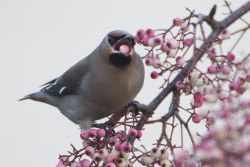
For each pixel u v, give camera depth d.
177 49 7.55
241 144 4.02
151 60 7.58
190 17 7.74
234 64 6.90
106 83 9.16
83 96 9.90
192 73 7.22
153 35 7.61
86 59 10.15
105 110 9.80
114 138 7.47
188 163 5.09
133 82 9.13
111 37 8.94
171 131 7.17
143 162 7.00
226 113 4.45
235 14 8.78
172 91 8.41
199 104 6.92
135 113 8.38
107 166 6.73
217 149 4.07
